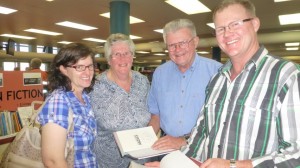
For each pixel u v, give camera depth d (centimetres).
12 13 624
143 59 1973
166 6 559
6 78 293
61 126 127
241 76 117
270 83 106
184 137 162
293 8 566
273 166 93
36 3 538
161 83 200
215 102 126
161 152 144
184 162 113
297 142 91
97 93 182
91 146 164
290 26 783
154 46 1177
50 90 143
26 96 314
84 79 146
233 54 119
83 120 143
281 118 97
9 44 852
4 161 143
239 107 112
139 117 191
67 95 140
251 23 117
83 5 551
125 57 180
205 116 133
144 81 204
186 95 188
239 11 116
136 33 933
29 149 137
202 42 1010
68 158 132
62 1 523
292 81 98
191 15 638
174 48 177
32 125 142
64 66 144
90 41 1145
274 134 102
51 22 735
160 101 199
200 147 136
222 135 116
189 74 188
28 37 1027
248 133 108
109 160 188
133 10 591
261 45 121
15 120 291
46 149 125
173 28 175
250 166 96
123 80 190
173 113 191
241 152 109
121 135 158
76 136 138
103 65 1281
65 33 931
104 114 181
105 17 668
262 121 104
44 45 1295
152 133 166
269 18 673
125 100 186
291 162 89
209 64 186
